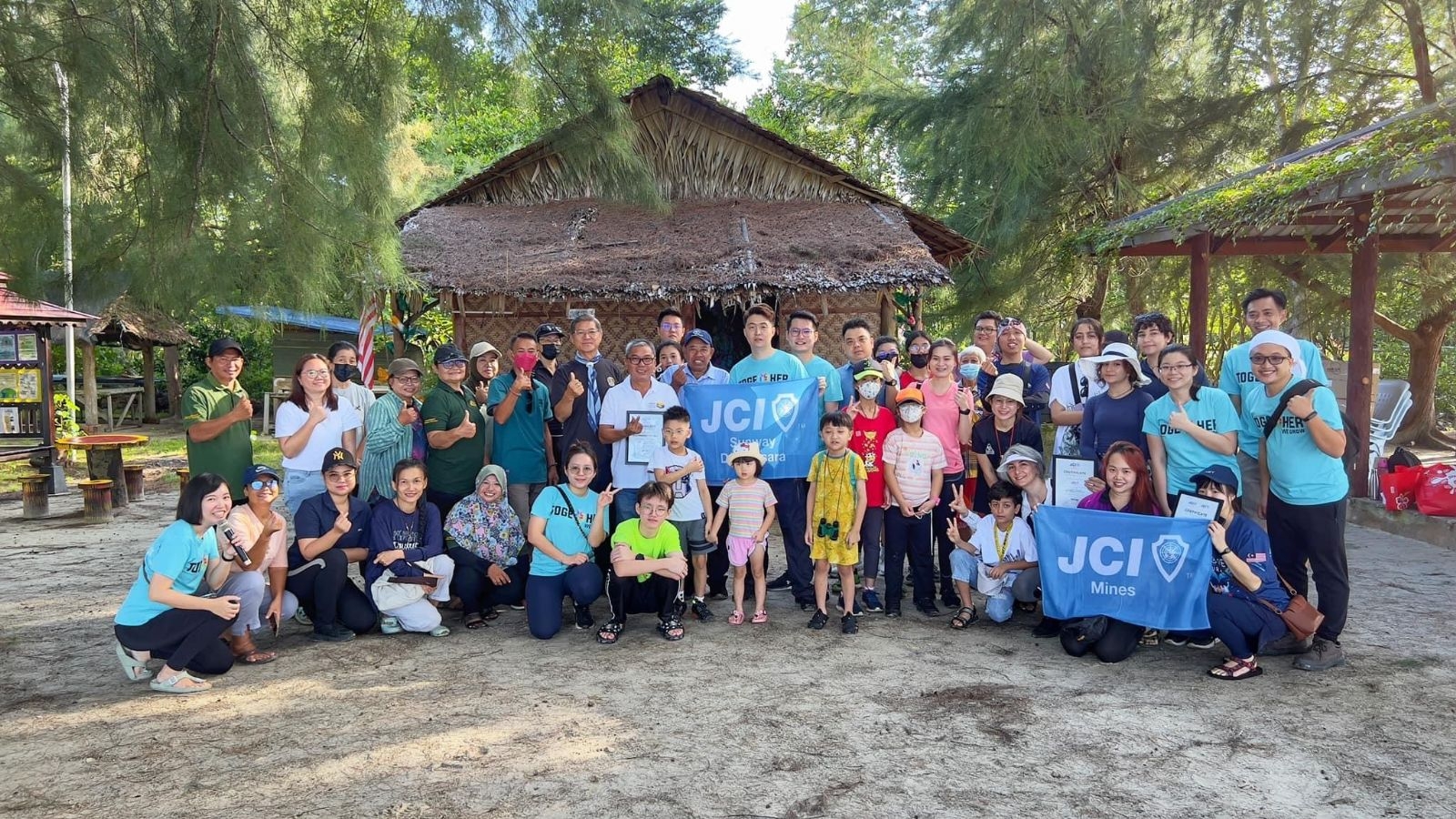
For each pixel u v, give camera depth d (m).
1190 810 3.37
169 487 12.77
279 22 5.58
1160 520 5.00
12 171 5.08
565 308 10.98
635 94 12.65
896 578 6.05
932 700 4.48
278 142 5.39
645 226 11.66
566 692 4.65
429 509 5.87
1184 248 11.41
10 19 4.92
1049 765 3.74
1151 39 13.97
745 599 6.54
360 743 4.03
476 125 28.89
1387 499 8.45
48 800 3.51
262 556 5.20
